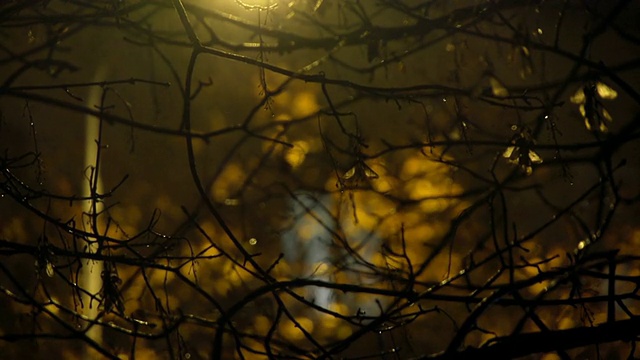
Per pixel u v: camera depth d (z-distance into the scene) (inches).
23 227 410.9
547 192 428.8
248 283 408.5
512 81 360.8
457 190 380.8
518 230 418.3
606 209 388.5
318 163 410.6
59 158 512.4
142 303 360.5
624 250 383.9
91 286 415.8
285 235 427.5
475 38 319.6
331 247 364.2
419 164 375.2
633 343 221.1
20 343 400.2
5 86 260.2
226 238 413.7
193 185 497.7
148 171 500.4
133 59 491.2
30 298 239.1
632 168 413.7
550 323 379.6
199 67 489.1
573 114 332.2
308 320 382.3
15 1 276.7
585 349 356.2
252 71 470.6
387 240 366.3
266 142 412.5
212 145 495.8
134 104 502.0
